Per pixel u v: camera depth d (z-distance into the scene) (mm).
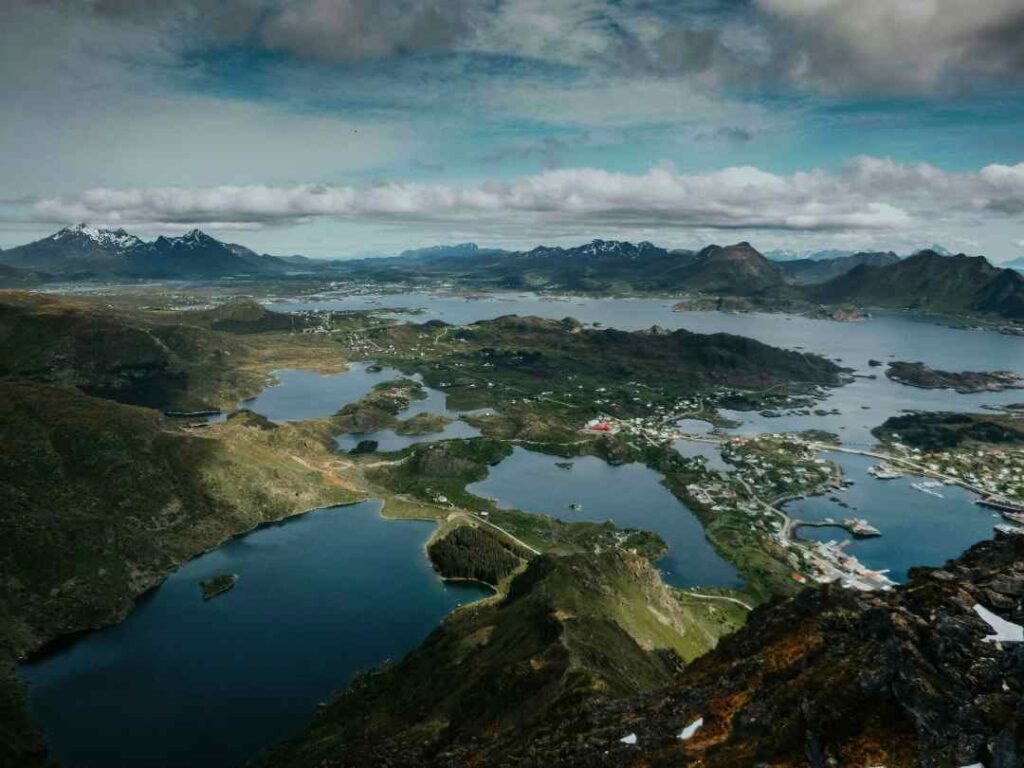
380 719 155500
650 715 96688
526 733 114500
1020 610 79188
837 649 85062
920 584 92375
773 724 76312
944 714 64562
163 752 160125
